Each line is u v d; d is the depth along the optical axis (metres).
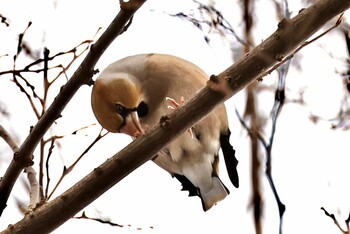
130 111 8.48
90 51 5.39
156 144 5.17
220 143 8.59
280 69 7.05
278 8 6.60
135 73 8.80
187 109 5.23
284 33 5.11
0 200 5.92
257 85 6.43
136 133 8.08
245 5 6.79
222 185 8.60
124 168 5.14
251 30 6.77
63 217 5.13
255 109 6.18
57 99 5.62
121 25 5.23
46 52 6.57
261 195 5.13
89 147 6.55
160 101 8.74
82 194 5.12
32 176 6.38
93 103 8.58
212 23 7.05
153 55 9.03
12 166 5.84
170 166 8.80
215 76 5.21
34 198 6.06
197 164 8.59
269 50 5.12
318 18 5.05
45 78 6.53
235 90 5.21
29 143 5.78
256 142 5.54
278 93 6.86
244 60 5.18
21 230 5.11
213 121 8.42
